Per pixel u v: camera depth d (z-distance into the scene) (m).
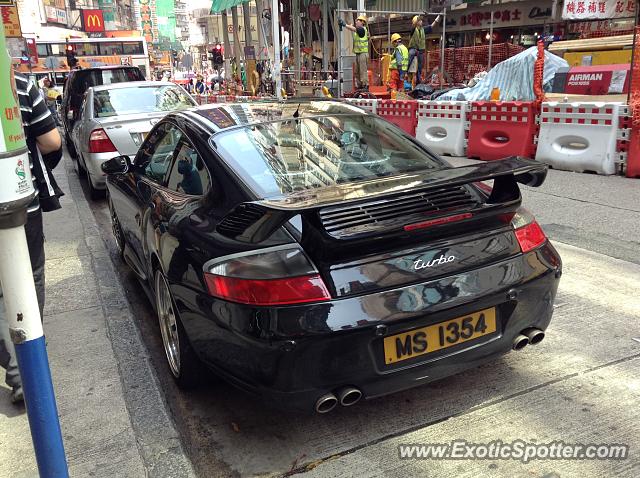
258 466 2.58
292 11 20.72
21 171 1.65
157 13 86.25
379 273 2.42
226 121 3.52
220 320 2.47
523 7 16.78
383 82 16.88
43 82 21.98
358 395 2.46
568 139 8.36
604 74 11.07
